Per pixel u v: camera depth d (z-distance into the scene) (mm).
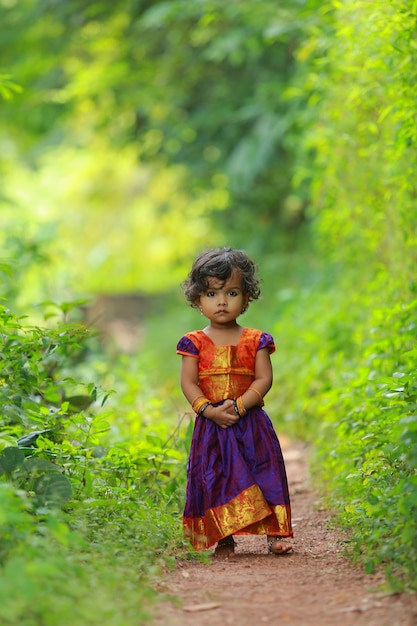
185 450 7547
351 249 10750
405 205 8312
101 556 5035
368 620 4402
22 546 4582
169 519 6195
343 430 7824
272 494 5992
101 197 29500
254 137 17453
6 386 6348
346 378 9117
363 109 9531
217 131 19375
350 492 6992
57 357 7883
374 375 8008
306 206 19609
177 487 7020
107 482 6629
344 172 10289
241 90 18750
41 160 24672
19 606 3990
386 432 6520
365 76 8867
